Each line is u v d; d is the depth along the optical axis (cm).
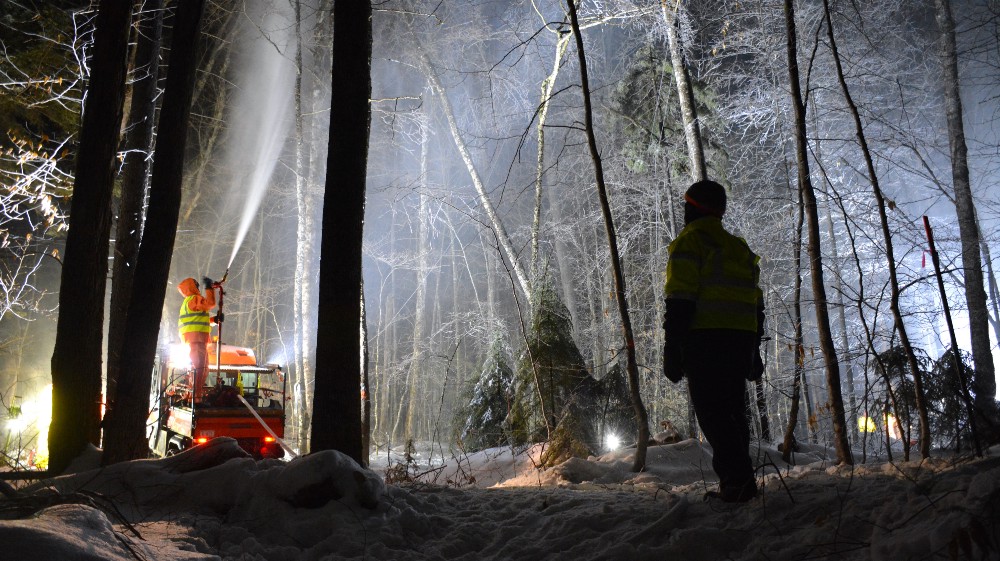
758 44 1758
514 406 1288
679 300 425
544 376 1217
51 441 739
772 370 1728
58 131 1994
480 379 1733
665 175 1995
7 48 1731
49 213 1642
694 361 433
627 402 1241
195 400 1266
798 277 841
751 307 442
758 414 1081
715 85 2128
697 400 435
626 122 2234
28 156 1519
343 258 625
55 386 747
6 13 1706
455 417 1769
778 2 1555
